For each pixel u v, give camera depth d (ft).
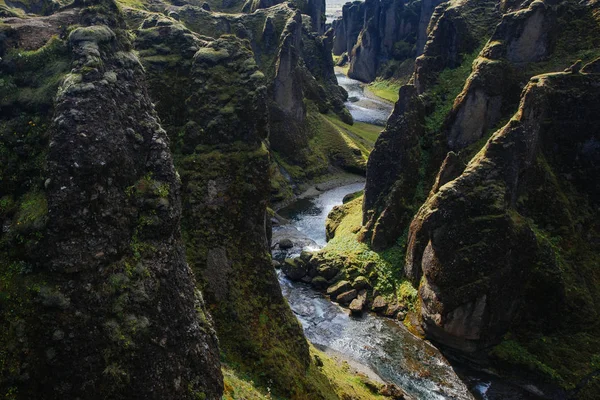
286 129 304.91
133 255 55.98
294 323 109.40
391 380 131.13
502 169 144.25
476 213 139.23
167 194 60.59
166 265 59.06
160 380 54.65
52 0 74.84
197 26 341.82
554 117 157.17
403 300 162.71
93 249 51.88
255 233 108.99
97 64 55.93
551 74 159.74
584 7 186.91
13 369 47.88
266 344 98.68
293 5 428.97
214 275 101.71
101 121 53.78
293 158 303.89
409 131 187.42
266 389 91.09
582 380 125.90
